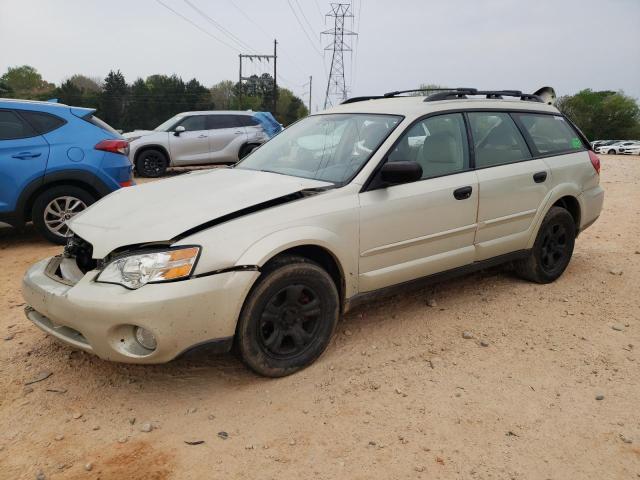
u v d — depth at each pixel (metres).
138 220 3.20
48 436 2.84
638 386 3.37
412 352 3.75
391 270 3.81
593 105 85.25
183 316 2.88
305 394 3.21
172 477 2.54
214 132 14.48
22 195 6.09
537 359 3.69
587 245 6.74
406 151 3.89
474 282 5.11
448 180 4.08
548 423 2.98
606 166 20.08
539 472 2.61
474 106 4.49
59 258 3.59
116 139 6.70
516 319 4.32
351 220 3.52
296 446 2.76
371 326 4.14
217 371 3.46
